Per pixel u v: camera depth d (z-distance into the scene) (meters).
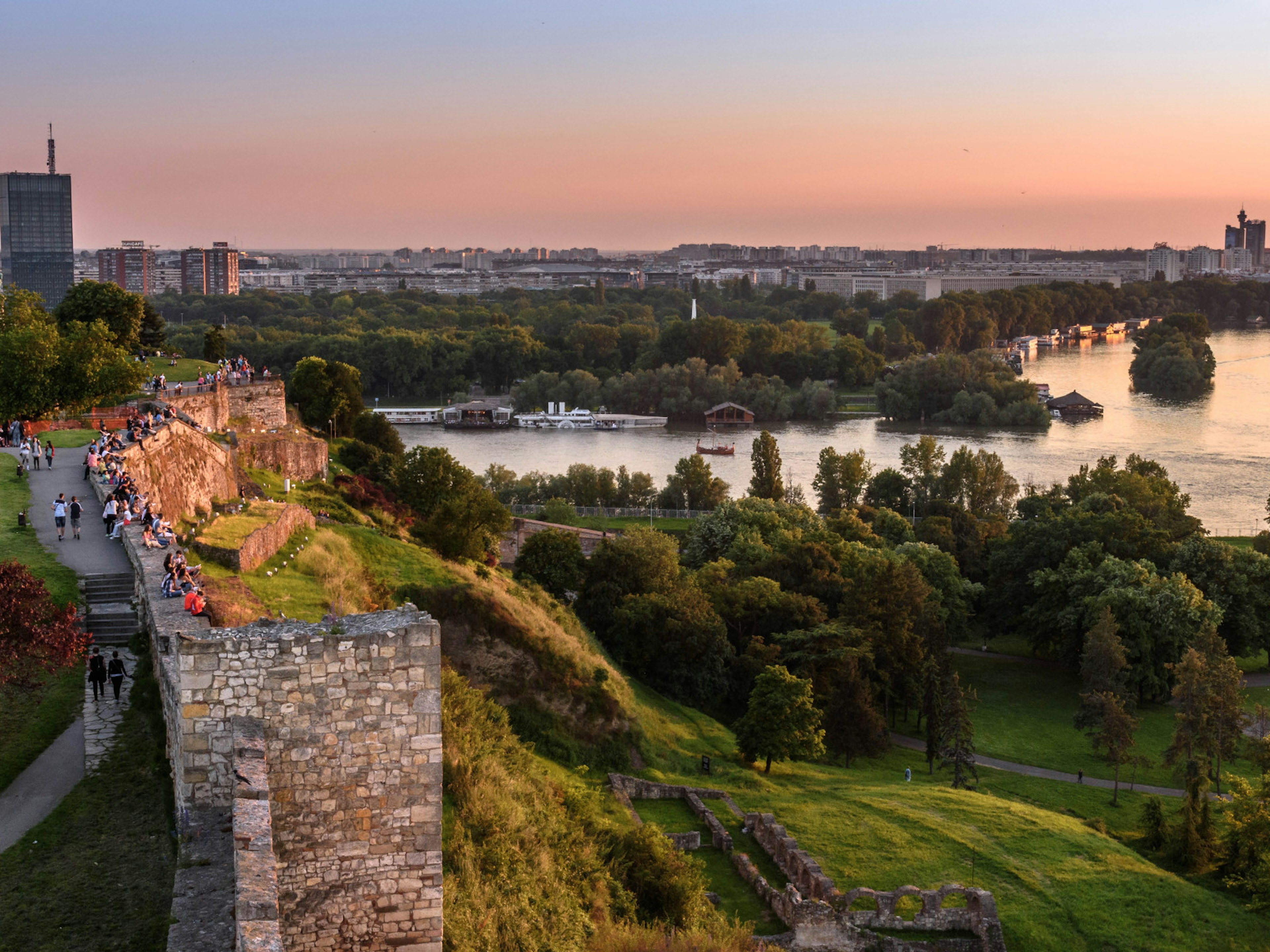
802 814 79.81
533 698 79.81
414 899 32.03
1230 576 131.38
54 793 34.16
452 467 127.12
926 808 84.19
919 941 63.72
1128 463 189.88
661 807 76.31
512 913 42.16
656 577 116.19
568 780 72.12
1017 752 106.94
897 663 113.38
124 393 100.50
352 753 31.19
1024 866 74.88
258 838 26.08
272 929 23.12
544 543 118.31
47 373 94.81
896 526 163.12
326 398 153.75
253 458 110.81
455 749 52.84
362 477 129.00
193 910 26.30
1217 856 81.88
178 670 30.19
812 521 157.88
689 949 50.03
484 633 79.81
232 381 129.38
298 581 63.59
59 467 75.50
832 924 61.66
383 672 31.14
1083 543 138.50
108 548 56.16
